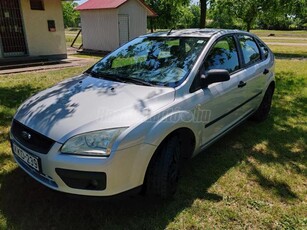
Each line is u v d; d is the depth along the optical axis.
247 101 3.84
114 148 2.10
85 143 2.12
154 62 3.15
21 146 2.41
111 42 15.59
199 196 2.74
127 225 2.35
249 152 3.67
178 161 2.68
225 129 3.45
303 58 13.80
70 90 2.83
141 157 2.23
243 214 2.52
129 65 3.23
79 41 25.03
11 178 2.94
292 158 3.55
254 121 4.71
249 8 18.38
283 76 8.47
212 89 2.97
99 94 2.64
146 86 2.74
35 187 2.80
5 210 2.48
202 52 3.03
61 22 11.12
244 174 3.16
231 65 3.47
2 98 5.67
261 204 2.65
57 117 2.34
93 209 2.52
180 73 2.86
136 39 3.76
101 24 15.77
